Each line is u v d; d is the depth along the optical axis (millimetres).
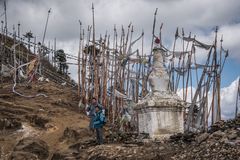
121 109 26297
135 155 14102
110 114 27062
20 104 26562
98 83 29719
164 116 16203
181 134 15250
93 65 30391
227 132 13719
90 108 18141
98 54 30828
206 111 23078
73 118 25500
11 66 38156
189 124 21312
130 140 16562
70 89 34875
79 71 32094
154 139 15812
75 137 20109
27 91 31406
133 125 22734
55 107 27562
